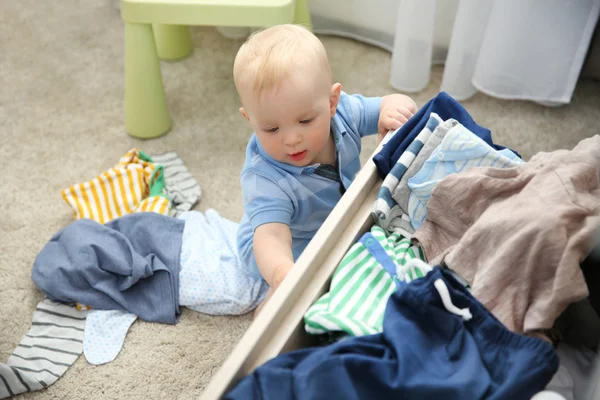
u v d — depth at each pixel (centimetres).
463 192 64
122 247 107
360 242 67
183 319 104
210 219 118
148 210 119
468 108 147
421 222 71
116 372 97
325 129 77
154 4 123
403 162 72
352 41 172
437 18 151
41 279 105
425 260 66
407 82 150
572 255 53
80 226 110
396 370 50
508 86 142
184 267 106
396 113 89
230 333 102
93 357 98
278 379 49
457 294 54
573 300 53
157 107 140
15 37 176
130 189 122
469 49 140
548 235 54
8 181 132
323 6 167
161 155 138
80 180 133
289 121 74
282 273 71
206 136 144
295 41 74
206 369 97
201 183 132
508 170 63
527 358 50
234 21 124
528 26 131
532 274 55
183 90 158
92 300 104
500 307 56
